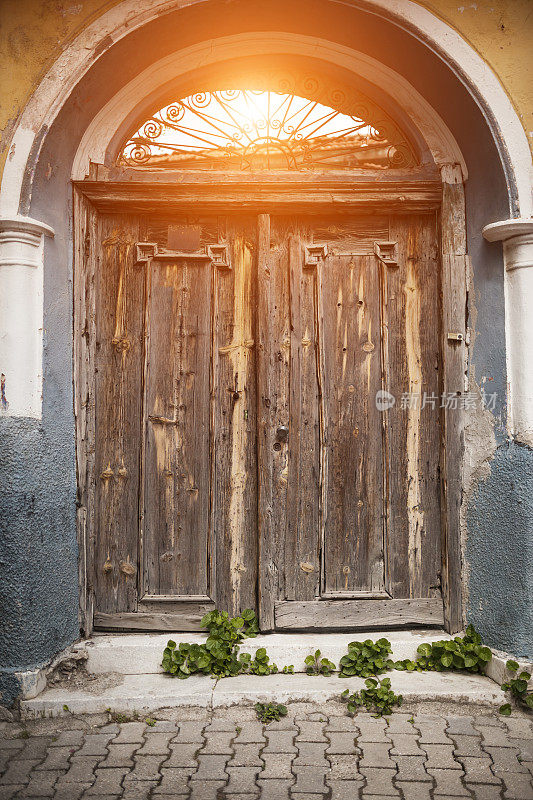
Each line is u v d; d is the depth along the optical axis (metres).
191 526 4.08
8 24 3.74
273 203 4.04
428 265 4.13
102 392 4.10
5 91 3.71
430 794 2.75
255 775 2.89
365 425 4.11
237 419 4.11
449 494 3.99
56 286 3.83
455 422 4.01
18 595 3.50
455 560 3.99
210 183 4.00
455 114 3.91
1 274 3.62
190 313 4.12
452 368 4.00
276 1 3.71
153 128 4.15
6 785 2.83
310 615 4.04
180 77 4.10
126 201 4.04
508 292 3.76
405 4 3.74
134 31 3.73
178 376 4.11
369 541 4.09
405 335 4.13
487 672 3.75
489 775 2.88
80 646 3.87
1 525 3.49
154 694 3.52
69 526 3.89
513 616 3.65
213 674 3.77
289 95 4.14
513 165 3.69
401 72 4.01
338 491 4.10
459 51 3.74
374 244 4.13
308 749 3.09
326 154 4.14
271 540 4.03
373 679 3.66
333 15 3.80
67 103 3.72
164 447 4.10
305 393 4.11
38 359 3.65
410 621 4.05
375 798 2.72
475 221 3.97
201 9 3.74
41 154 3.67
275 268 4.12
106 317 4.12
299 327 4.11
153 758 3.04
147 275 4.12
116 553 4.07
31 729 3.34
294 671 3.82
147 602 4.05
